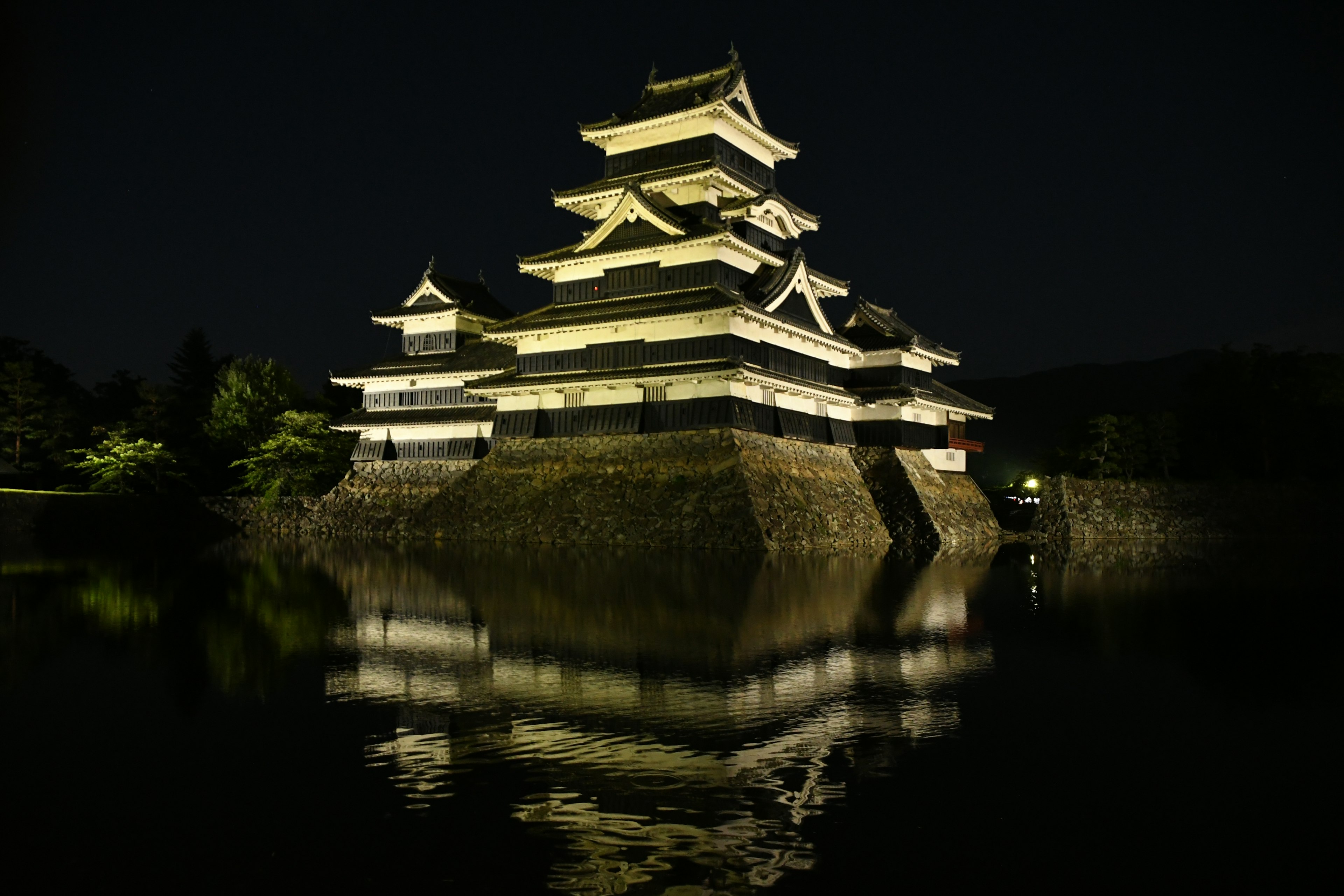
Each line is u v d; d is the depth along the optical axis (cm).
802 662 1773
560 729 1313
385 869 878
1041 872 871
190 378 10644
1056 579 3403
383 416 6600
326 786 1090
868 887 841
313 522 6538
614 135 5847
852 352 6056
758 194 5738
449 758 1192
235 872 874
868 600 2681
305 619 2322
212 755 1209
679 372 4781
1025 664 1769
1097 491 6384
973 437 14475
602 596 2698
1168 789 1081
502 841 938
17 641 2038
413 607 2520
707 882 849
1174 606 2631
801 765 1161
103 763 1179
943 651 1889
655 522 4691
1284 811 1017
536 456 5378
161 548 5259
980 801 1045
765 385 4959
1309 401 7000
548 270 5631
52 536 5919
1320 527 6550
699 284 5122
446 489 5716
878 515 5719
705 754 1203
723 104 5378
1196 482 6612
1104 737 1280
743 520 4406
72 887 848
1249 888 842
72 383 9438
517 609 2469
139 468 6731
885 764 1164
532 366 5541
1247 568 3966
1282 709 1434
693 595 2723
